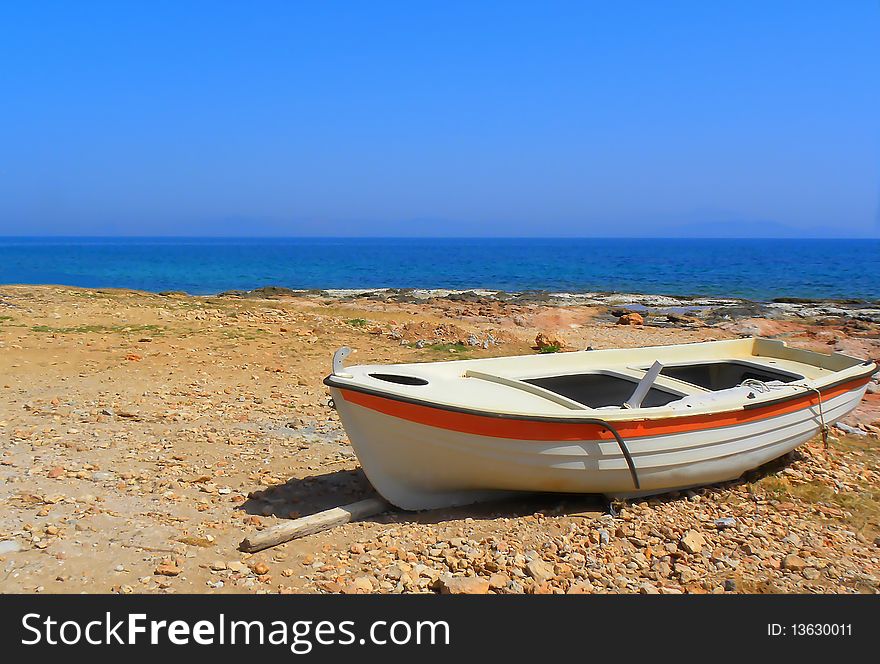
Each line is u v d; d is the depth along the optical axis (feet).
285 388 37.58
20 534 18.60
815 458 28.89
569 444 20.99
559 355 28.58
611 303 102.22
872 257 315.99
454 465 21.25
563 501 23.12
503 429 20.52
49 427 28.30
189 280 174.40
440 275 189.78
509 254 368.07
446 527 20.71
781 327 73.10
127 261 290.15
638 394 23.67
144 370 39.60
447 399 21.24
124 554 18.02
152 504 21.20
